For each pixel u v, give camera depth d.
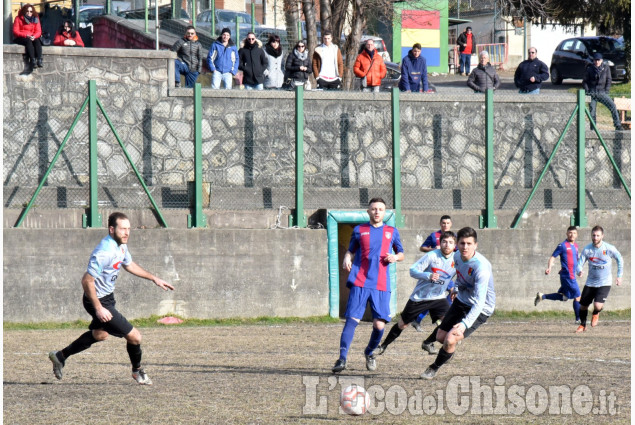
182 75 44.97
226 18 65.81
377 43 62.03
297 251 37.47
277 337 30.95
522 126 40.78
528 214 40.44
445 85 72.69
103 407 17.19
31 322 35.22
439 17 82.31
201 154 37.34
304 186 38.78
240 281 36.94
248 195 38.34
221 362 23.88
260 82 42.97
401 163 39.81
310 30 50.50
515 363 23.23
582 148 40.59
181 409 17.02
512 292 39.31
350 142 39.25
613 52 70.75
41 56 36.38
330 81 42.94
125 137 37.53
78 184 36.97
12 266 35.12
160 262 36.34
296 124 38.19
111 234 18.48
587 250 32.69
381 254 20.95
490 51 97.06
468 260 19.45
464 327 19.11
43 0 61.56
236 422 15.88
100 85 37.34
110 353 26.14
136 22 65.12
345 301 40.28
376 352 22.73
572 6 67.88
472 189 40.22
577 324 36.25
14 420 15.95
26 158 36.53
